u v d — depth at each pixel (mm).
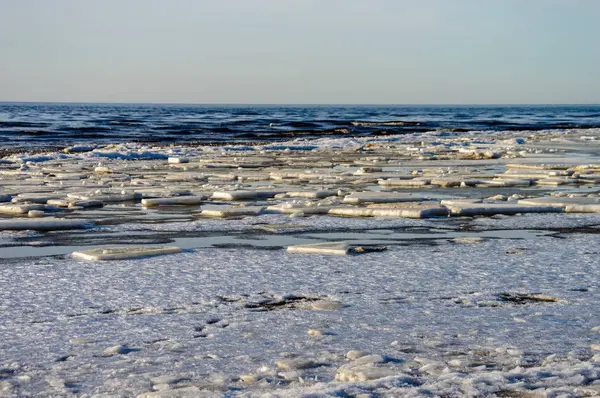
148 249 10062
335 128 62750
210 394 4766
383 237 11445
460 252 10094
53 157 28312
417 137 44000
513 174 20844
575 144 36000
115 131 52625
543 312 6996
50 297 7629
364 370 5180
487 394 4656
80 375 5309
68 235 11719
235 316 6895
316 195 16609
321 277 8539
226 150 32688
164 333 6355
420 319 6758
